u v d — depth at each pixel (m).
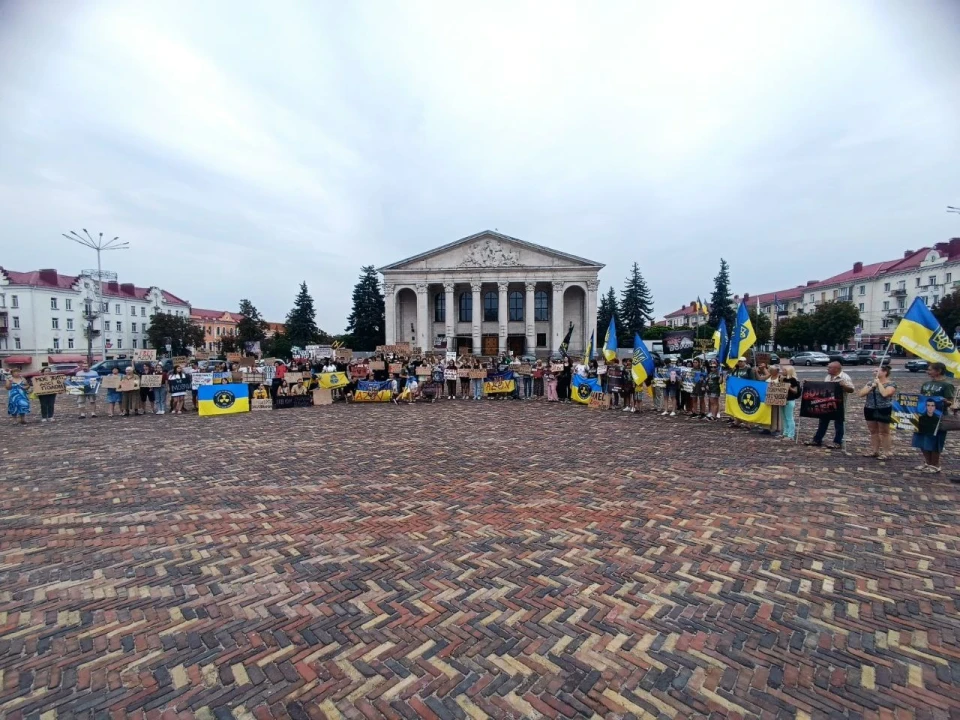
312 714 3.04
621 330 67.50
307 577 4.74
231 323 92.50
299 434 12.01
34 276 59.72
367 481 7.84
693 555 5.08
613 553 5.16
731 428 12.39
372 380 19.72
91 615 4.10
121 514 6.41
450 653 3.60
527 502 6.77
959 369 7.99
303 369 20.80
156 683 3.30
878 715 2.95
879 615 3.97
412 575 4.76
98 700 3.13
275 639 3.78
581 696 3.17
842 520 5.95
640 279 68.25
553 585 4.54
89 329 49.97
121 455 9.81
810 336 54.25
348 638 3.79
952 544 5.23
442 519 6.16
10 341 56.19
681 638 3.73
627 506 6.55
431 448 10.27
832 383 9.94
